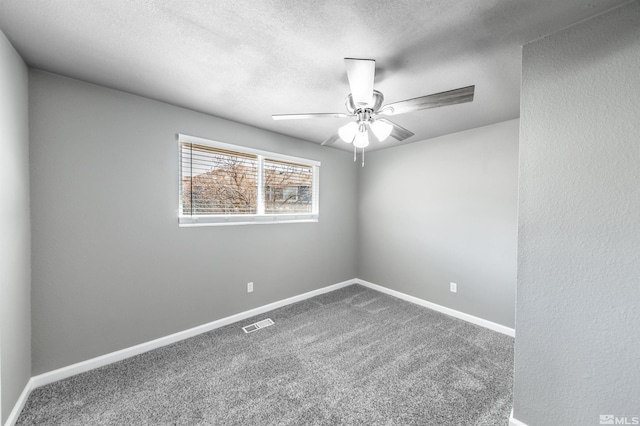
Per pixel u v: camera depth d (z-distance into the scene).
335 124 2.69
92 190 1.88
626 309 1.10
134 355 2.08
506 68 1.60
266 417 1.51
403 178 3.46
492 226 2.65
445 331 2.57
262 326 2.63
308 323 2.71
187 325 2.39
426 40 1.35
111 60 1.57
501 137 2.58
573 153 1.22
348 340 2.38
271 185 3.02
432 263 3.15
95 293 1.91
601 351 1.16
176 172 2.27
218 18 1.21
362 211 4.01
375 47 1.41
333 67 1.62
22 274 1.56
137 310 2.10
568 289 1.24
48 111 1.71
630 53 1.08
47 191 1.72
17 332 1.50
